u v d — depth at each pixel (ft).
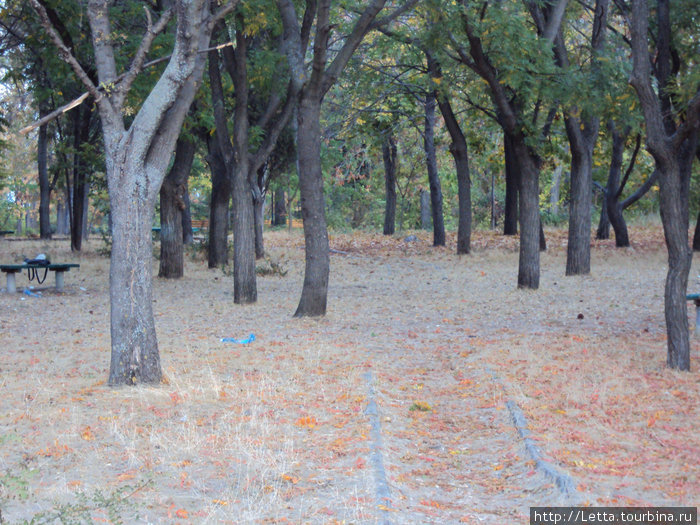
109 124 28.43
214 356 34.12
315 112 45.44
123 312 28.30
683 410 24.13
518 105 59.26
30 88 65.31
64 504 15.92
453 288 62.23
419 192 166.50
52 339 38.99
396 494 17.01
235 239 52.47
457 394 27.73
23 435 21.33
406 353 35.76
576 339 37.58
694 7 59.47
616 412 24.13
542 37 56.29
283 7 47.50
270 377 29.40
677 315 30.25
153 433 21.48
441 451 21.25
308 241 47.01
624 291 56.54
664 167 30.14
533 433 21.68
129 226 28.30
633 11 30.35
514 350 34.76
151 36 28.76
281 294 58.95
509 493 17.65
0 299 53.98
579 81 53.83
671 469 18.72
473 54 54.49
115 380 28.27
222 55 55.26
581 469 18.69
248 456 19.38
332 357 34.30
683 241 30.32
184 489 17.13
